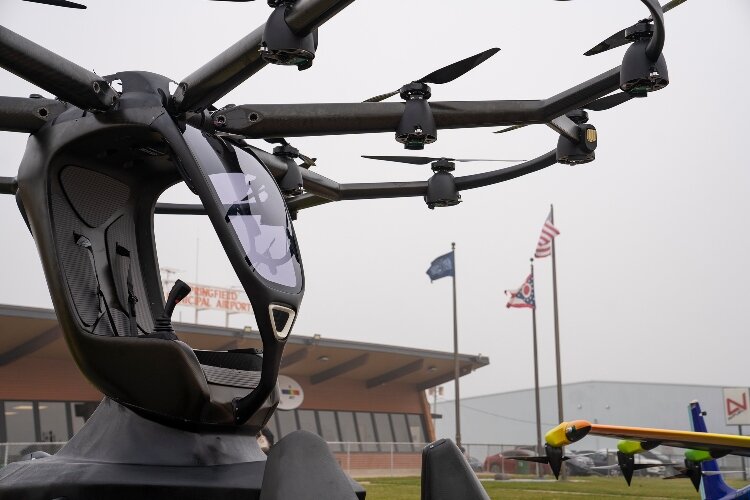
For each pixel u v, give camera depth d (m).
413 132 5.00
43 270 4.62
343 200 6.68
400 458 40.12
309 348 42.44
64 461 4.31
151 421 4.37
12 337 32.72
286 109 4.79
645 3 4.43
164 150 4.86
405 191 6.65
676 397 77.75
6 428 33.59
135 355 4.32
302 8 4.07
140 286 5.17
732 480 30.53
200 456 4.27
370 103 4.97
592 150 5.75
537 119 5.26
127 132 4.54
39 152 4.66
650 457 42.00
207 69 4.34
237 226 4.26
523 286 43.59
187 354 4.25
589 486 29.47
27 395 34.38
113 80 4.60
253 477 4.12
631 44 4.80
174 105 4.45
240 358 4.62
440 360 48.06
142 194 5.25
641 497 23.20
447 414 101.56
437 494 3.97
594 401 80.25
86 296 4.70
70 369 35.59
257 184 4.59
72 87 4.34
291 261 4.42
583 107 5.39
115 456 4.28
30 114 4.66
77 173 4.82
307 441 3.87
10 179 5.54
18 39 4.14
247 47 4.25
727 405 50.66
